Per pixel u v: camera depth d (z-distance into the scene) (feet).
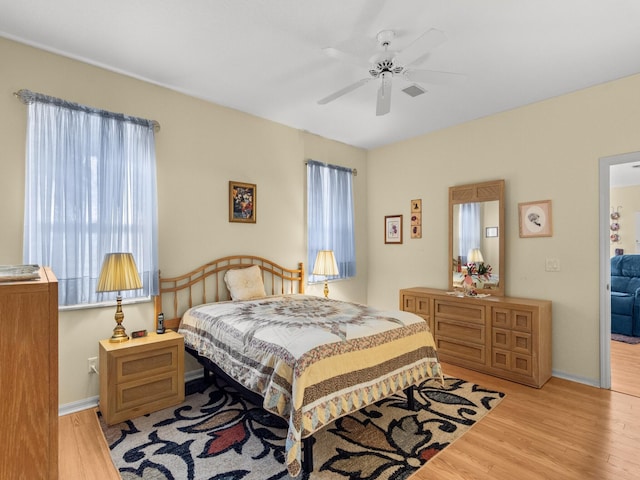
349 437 7.52
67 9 7.06
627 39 7.94
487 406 9.02
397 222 16.16
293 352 6.55
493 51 8.45
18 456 2.87
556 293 11.18
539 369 10.23
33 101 8.34
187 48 8.52
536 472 6.36
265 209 13.33
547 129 11.39
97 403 9.18
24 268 3.84
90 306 9.08
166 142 10.77
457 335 12.18
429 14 7.07
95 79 9.40
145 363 8.57
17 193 8.24
